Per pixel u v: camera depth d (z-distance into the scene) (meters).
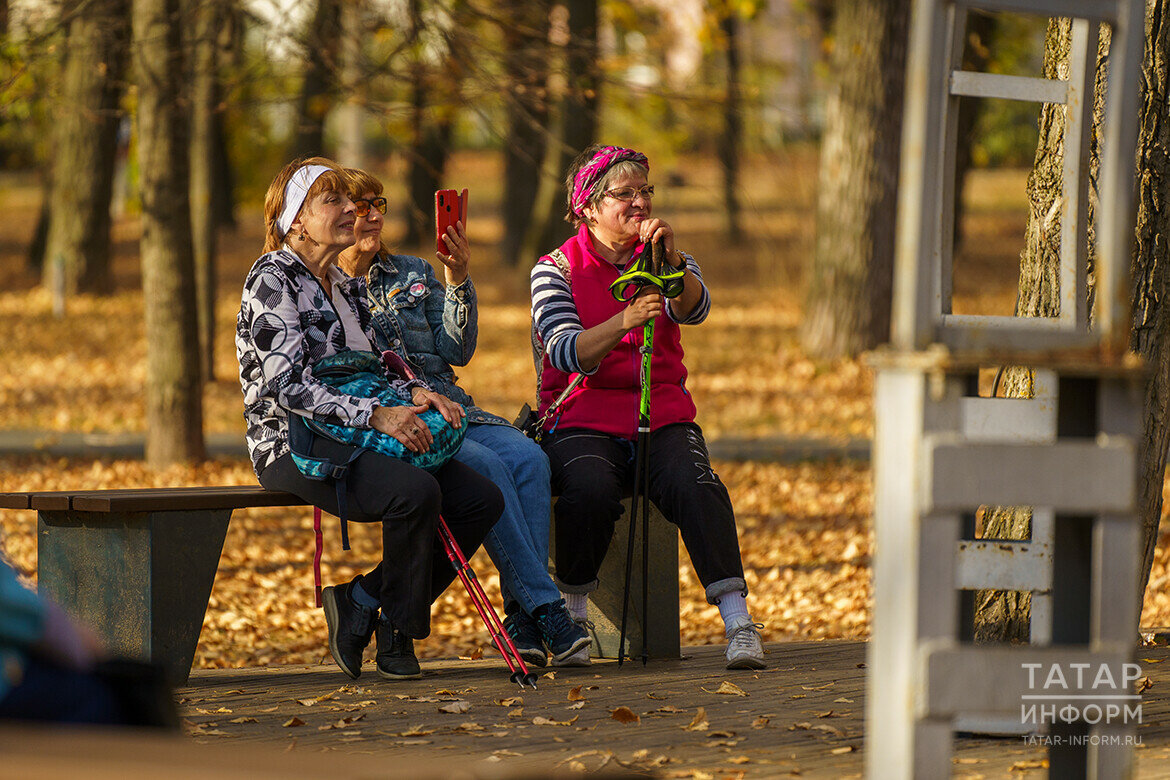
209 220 26.55
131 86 19.25
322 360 8.02
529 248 45.78
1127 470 4.46
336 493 7.95
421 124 19.47
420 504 7.72
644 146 43.94
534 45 18.95
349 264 8.82
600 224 8.84
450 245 8.75
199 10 18.23
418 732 6.86
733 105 20.95
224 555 15.38
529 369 30.58
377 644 8.49
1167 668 8.22
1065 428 4.76
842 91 28.88
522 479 8.49
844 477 20.25
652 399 8.80
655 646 9.05
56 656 3.91
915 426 4.36
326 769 3.14
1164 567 13.62
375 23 18.27
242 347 8.04
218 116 25.84
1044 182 8.41
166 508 7.98
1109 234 4.55
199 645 11.77
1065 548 4.88
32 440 22.62
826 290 29.45
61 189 39.66
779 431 24.30
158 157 19.28
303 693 8.03
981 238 54.06
